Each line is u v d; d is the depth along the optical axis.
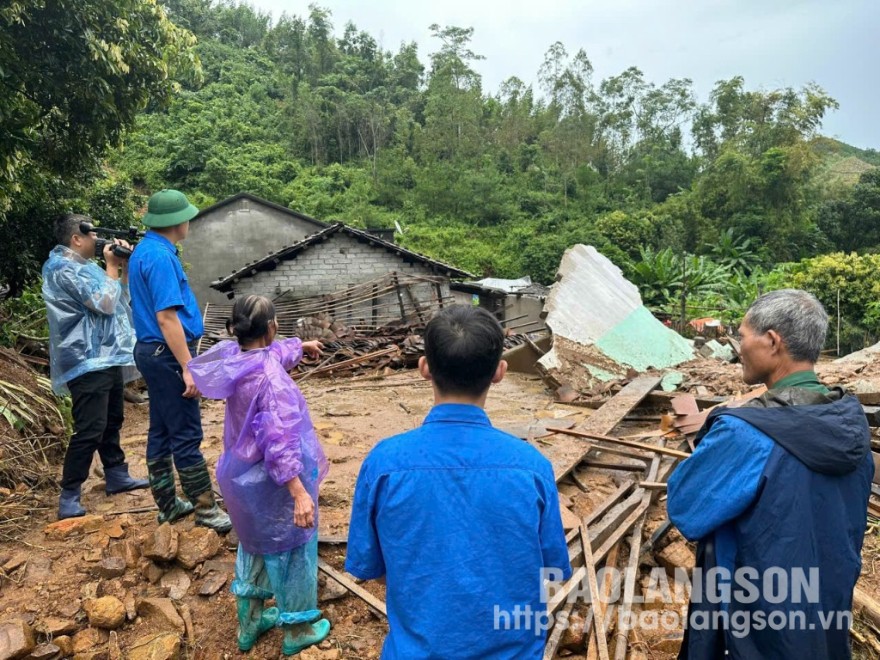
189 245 23.67
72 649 2.63
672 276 29.45
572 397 6.34
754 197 41.62
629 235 38.94
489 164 55.56
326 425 5.70
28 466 4.10
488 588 1.54
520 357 7.72
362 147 59.41
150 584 3.05
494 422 5.62
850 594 1.78
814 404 1.76
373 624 2.94
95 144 7.49
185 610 2.90
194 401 3.38
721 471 1.79
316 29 74.69
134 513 3.69
